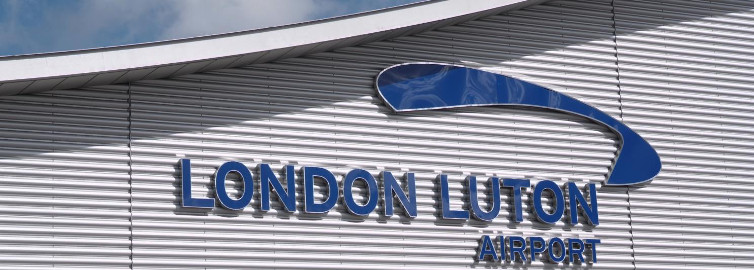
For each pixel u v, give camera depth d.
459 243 19.81
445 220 19.81
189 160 18.14
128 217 17.56
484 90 20.73
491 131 20.66
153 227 17.67
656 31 22.88
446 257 19.64
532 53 21.52
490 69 21.03
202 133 18.44
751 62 23.58
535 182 20.73
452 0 19.91
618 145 21.77
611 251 21.08
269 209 18.48
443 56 20.69
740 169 22.70
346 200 19.00
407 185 19.58
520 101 21.00
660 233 21.64
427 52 20.58
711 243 22.03
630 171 21.62
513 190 20.44
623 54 22.39
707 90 22.92
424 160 19.92
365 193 19.30
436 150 20.08
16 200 16.89
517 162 20.72
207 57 17.56
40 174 17.16
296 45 18.31
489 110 20.78
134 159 17.84
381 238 19.20
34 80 16.45
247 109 18.88
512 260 20.11
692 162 22.31
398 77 20.08
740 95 23.20
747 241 22.36
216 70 18.78
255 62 18.97
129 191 17.69
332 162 19.20
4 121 17.14
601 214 21.22
